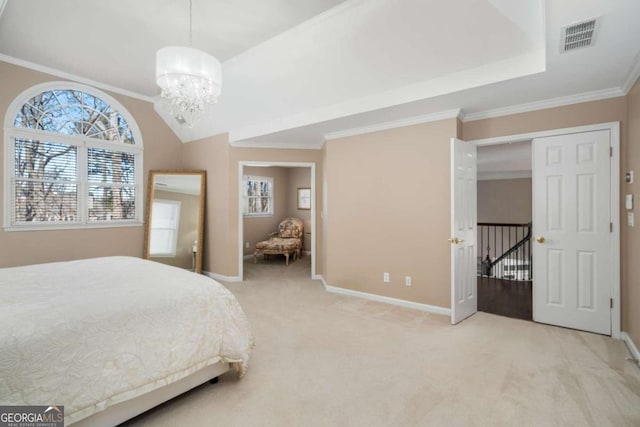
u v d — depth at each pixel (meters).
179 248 5.09
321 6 2.62
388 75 3.07
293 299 4.07
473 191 3.49
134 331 1.63
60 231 4.02
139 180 4.84
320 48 3.06
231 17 2.78
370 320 3.29
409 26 2.59
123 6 2.66
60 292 1.80
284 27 2.94
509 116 3.28
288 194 8.18
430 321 3.25
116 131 4.60
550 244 3.13
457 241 3.14
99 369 1.48
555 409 1.82
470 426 1.68
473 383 2.09
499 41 2.46
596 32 1.89
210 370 2.02
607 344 2.67
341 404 1.87
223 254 5.11
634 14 1.71
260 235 7.48
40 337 1.37
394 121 3.74
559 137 3.05
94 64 3.76
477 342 2.73
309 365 2.34
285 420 1.73
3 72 3.56
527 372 2.22
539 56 2.44
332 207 4.41
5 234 3.61
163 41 3.21
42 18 2.85
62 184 4.08
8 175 3.62
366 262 4.07
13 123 3.65
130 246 4.73
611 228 2.83
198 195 5.23
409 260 3.70
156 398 1.74
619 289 2.77
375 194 3.96
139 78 4.16
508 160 5.92
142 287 1.92
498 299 4.07
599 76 2.51
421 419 1.73
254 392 2.00
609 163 2.83
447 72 2.84
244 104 4.25
